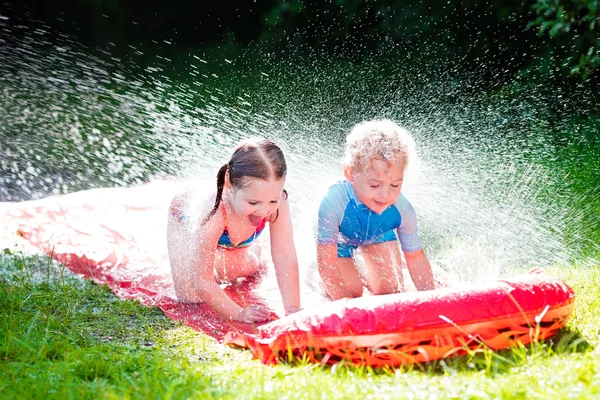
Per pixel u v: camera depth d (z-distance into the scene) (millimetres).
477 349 2486
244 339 2766
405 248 3393
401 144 3143
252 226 3246
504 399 2131
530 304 2564
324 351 2527
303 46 8695
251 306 3123
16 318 2998
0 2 9750
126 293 3410
